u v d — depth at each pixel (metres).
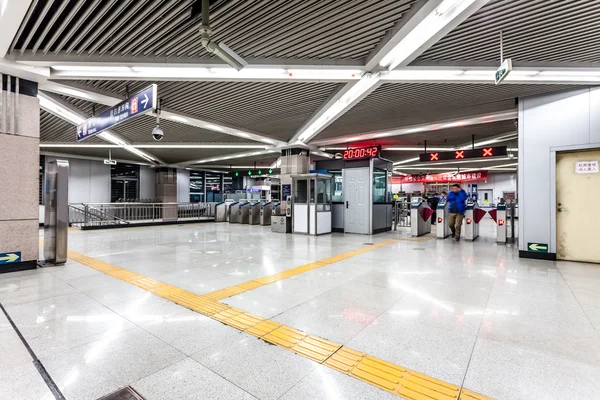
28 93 4.86
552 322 2.79
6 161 4.61
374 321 2.82
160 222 13.38
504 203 7.74
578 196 5.50
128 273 4.60
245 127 8.83
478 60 4.53
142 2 3.31
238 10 3.42
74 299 3.42
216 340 2.45
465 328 2.67
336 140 10.39
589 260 5.39
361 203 9.75
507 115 7.09
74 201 14.57
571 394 1.78
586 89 5.25
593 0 3.06
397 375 1.97
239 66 3.66
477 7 3.07
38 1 3.30
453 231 8.48
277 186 21.41
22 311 3.05
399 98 6.05
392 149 12.02
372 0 3.23
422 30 3.56
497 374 1.98
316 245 7.42
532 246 5.77
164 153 13.65
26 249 4.81
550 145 5.58
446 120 7.68
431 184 24.92
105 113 5.68
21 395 1.77
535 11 3.26
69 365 2.08
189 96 6.16
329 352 2.26
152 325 2.73
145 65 4.56
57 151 13.04
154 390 1.82
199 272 4.67
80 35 3.90
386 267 5.02
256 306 3.21
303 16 3.52
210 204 17.11
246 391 1.81
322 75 4.90
